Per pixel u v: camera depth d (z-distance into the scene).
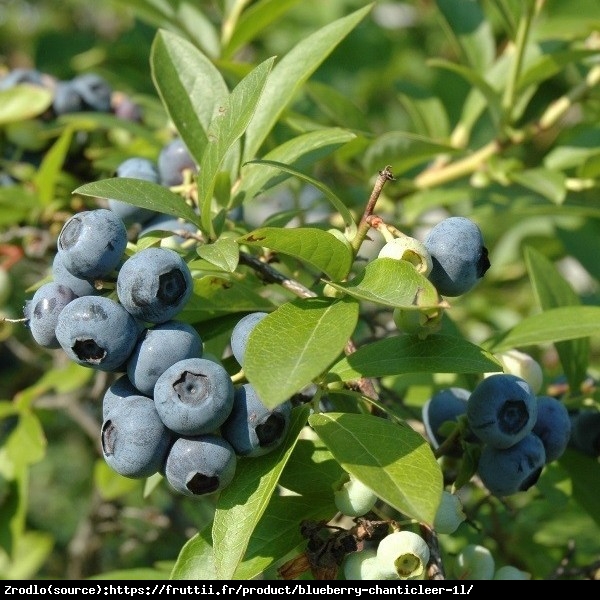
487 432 0.62
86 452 1.15
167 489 0.88
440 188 0.84
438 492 0.58
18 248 0.77
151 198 0.62
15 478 0.76
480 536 0.72
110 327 0.59
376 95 1.16
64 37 1.03
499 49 1.02
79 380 0.77
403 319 0.61
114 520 0.89
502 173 0.77
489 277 0.99
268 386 0.58
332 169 0.82
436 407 0.65
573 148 0.79
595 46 0.78
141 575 0.68
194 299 0.64
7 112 0.76
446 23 0.79
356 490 0.61
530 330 0.65
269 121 0.66
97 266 0.60
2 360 1.01
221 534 0.59
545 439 0.64
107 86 0.79
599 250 0.86
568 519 0.75
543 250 0.98
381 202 0.79
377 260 0.60
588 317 0.65
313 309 0.60
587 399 0.68
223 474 0.59
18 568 0.93
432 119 0.81
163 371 0.60
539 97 1.00
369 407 0.62
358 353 0.62
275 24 1.11
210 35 0.79
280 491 0.69
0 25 1.37
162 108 0.78
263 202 0.79
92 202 0.77
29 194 0.76
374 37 1.13
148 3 0.79
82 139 0.78
